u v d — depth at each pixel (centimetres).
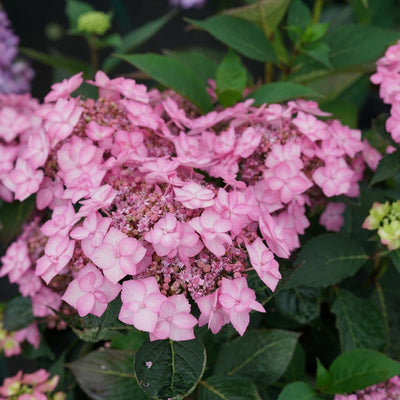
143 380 58
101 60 182
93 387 74
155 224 57
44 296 74
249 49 79
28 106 93
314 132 68
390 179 86
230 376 71
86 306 57
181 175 65
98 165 64
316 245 71
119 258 56
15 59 167
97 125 66
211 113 71
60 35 192
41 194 67
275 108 69
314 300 73
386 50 75
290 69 83
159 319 56
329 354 80
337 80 86
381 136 71
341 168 69
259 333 74
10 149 82
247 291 57
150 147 69
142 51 159
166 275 58
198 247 58
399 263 69
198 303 57
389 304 80
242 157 68
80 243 60
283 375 78
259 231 63
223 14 80
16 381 75
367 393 70
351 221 80
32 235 76
